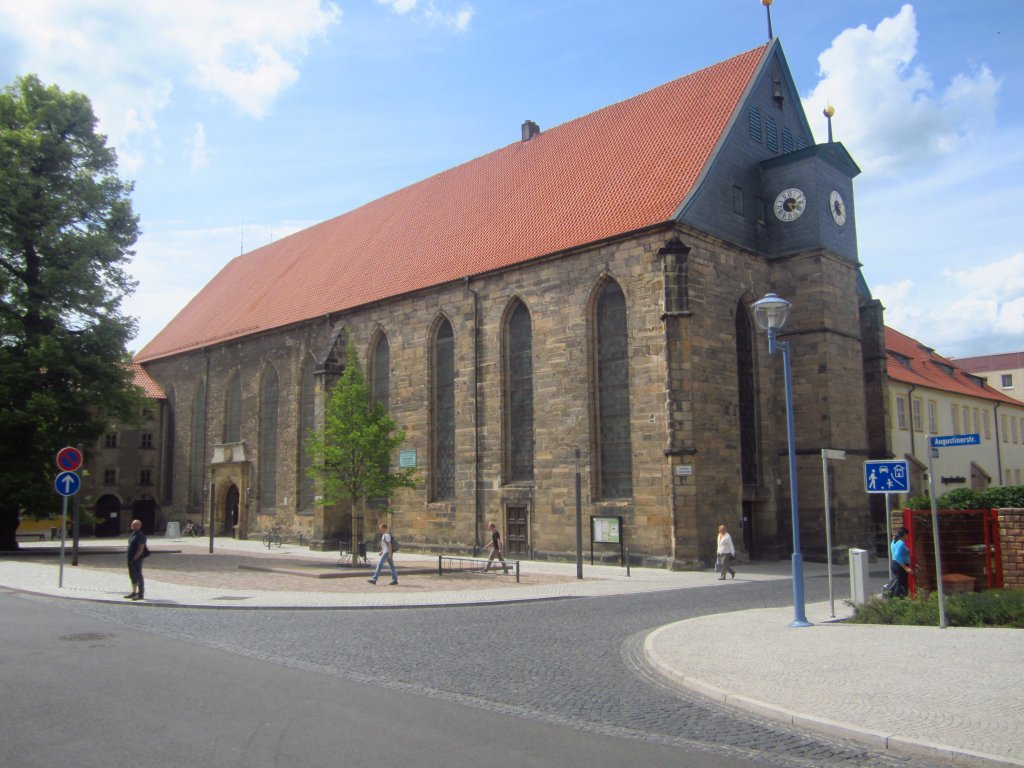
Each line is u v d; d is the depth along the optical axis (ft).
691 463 111.04
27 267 143.95
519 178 158.71
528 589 88.69
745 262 128.36
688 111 139.03
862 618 62.54
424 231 170.19
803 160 132.05
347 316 165.68
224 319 213.05
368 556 140.46
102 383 145.28
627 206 126.52
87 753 29.94
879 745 32.22
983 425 213.05
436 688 41.81
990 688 39.55
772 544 126.31
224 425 200.54
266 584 93.61
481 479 136.26
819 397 128.16
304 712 36.24
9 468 137.39
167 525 205.67
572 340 125.29
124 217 151.23
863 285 152.56
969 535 71.00
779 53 141.69
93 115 149.38
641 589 89.30
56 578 97.09
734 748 32.01
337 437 118.01
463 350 141.18
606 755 30.68
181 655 50.06
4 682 42.04
